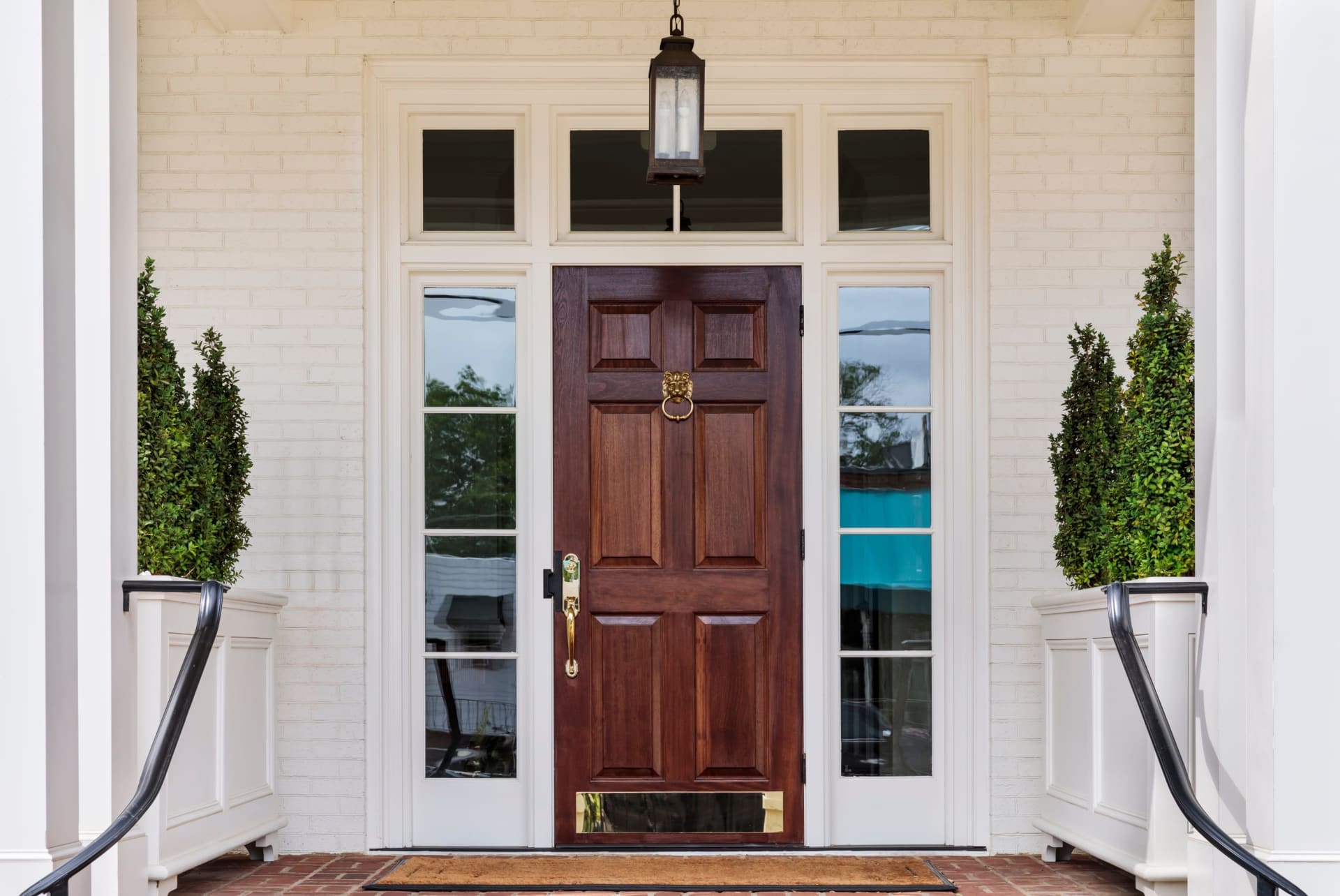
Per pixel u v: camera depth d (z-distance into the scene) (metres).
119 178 3.75
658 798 5.23
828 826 5.23
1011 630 5.23
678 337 5.33
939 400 5.37
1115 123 5.31
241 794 4.70
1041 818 4.98
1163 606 3.98
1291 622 3.40
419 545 5.34
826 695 5.30
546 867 4.82
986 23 5.30
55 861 3.40
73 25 3.64
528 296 5.34
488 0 5.30
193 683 3.46
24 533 3.42
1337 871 3.36
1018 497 5.25
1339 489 3.42
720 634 5.28
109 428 3.69
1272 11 3.47
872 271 5.37
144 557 4.27
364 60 5.32
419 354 5.38
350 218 5.27
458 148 5.42
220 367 4.77
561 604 5.25
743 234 5.36
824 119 5.39
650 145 4.05
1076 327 4.80
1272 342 3.44
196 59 5.29
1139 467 4.19
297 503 5.22
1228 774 3.58
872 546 5.37
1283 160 3.45
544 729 5.23
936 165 5.41
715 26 5.31
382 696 5.22
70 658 3.51
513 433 5.38
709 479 5.31
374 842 5.18
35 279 3.46
